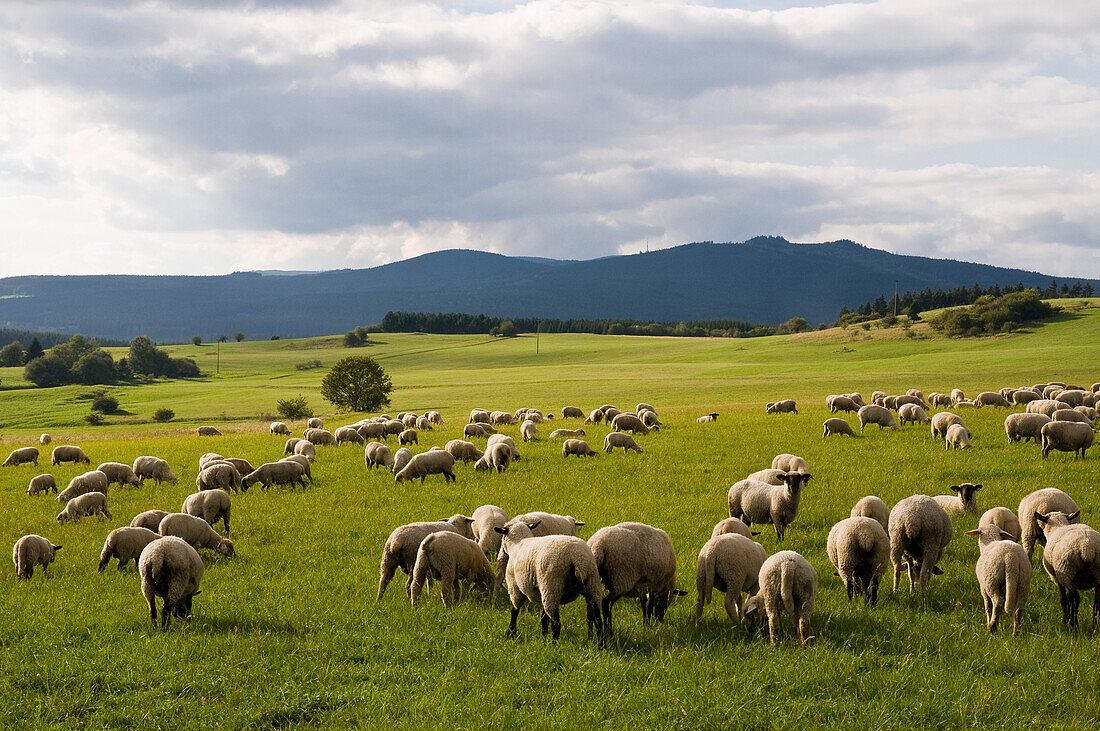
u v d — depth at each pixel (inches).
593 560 470.0
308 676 438.9
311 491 1058.7
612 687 405.4
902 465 1074.1
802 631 458.3
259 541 792.9
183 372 7608.3
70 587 634.8
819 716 370.0
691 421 1914.4
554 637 472.7
